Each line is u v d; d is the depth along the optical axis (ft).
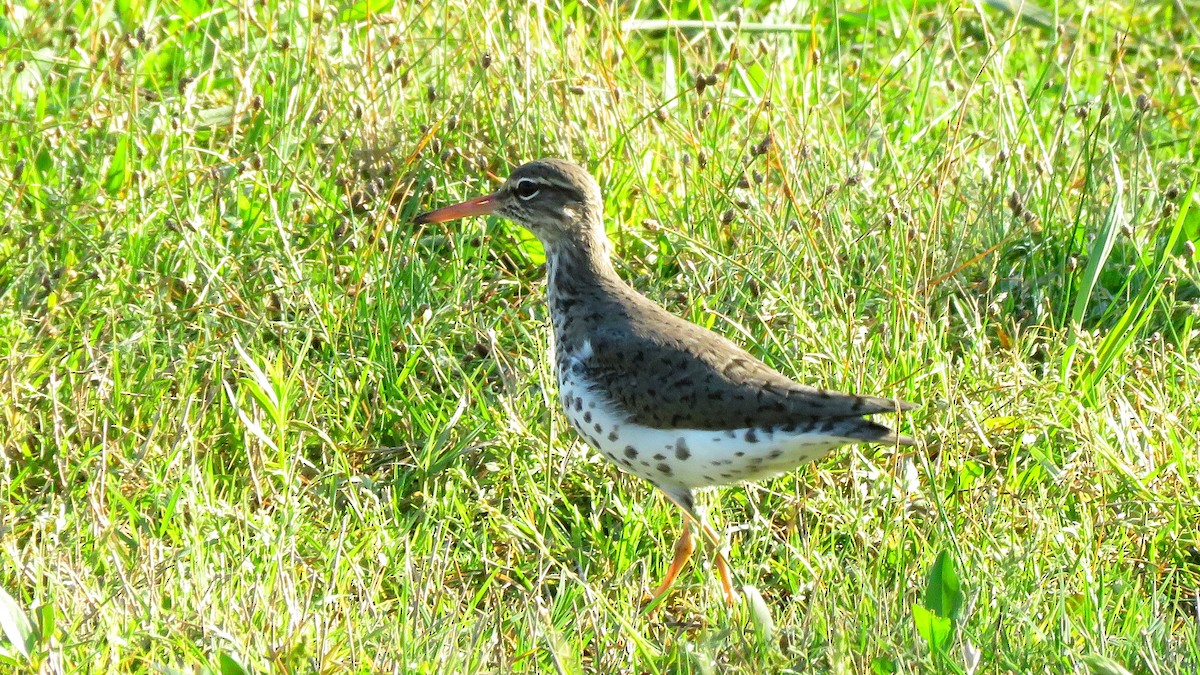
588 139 48.21
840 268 44.37
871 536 36.47
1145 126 54.65
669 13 53.11
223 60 51.72
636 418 35.19
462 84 50.31
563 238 37.76
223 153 46.80
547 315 43.62
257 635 29.89
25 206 44.45
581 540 36.94
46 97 48.34
